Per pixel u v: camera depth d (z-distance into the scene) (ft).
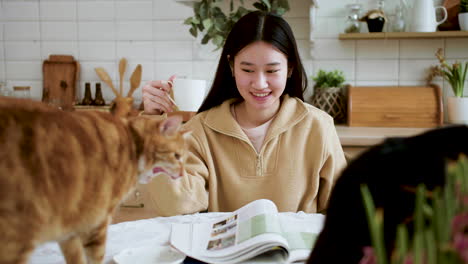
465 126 1.48
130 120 2.16
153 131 2.17
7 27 8.00
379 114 6.81
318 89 7.22
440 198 1.25
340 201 1.48
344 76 7.45
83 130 1.75
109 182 1.84
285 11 6.89
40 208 1.55
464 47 7.10
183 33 7.72
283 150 4.21
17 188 1.47
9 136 1.49
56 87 7.93
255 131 4.33
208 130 4.34
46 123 1.61
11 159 1.47
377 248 1.16
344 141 5.87
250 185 4.20
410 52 7.24
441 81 7.22
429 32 6.58
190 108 4.13
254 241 2.54
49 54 8.00
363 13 7.22
